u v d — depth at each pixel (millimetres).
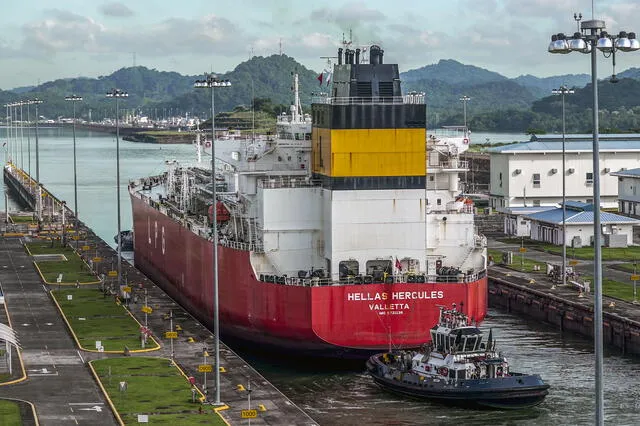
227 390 64688
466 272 78500
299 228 78625
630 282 103250
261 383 66438
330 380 72312
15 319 88875
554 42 47250
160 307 94188
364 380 72312
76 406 60688
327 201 76688
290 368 76000
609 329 85625
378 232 76125
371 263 76688
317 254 79125
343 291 72500
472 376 65688
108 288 103250
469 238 80375
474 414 64188
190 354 74625
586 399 67938
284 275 78188
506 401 64562
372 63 80562
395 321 73000
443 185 86000
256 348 80438
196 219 104125
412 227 76312
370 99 77812
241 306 80188
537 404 65438
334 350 73625
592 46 46938
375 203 75812
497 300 106562
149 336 80188
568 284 102500
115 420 57781
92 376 68188
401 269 76625
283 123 91750
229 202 92250
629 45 46906
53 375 68375
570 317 91875
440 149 85812
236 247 81438
